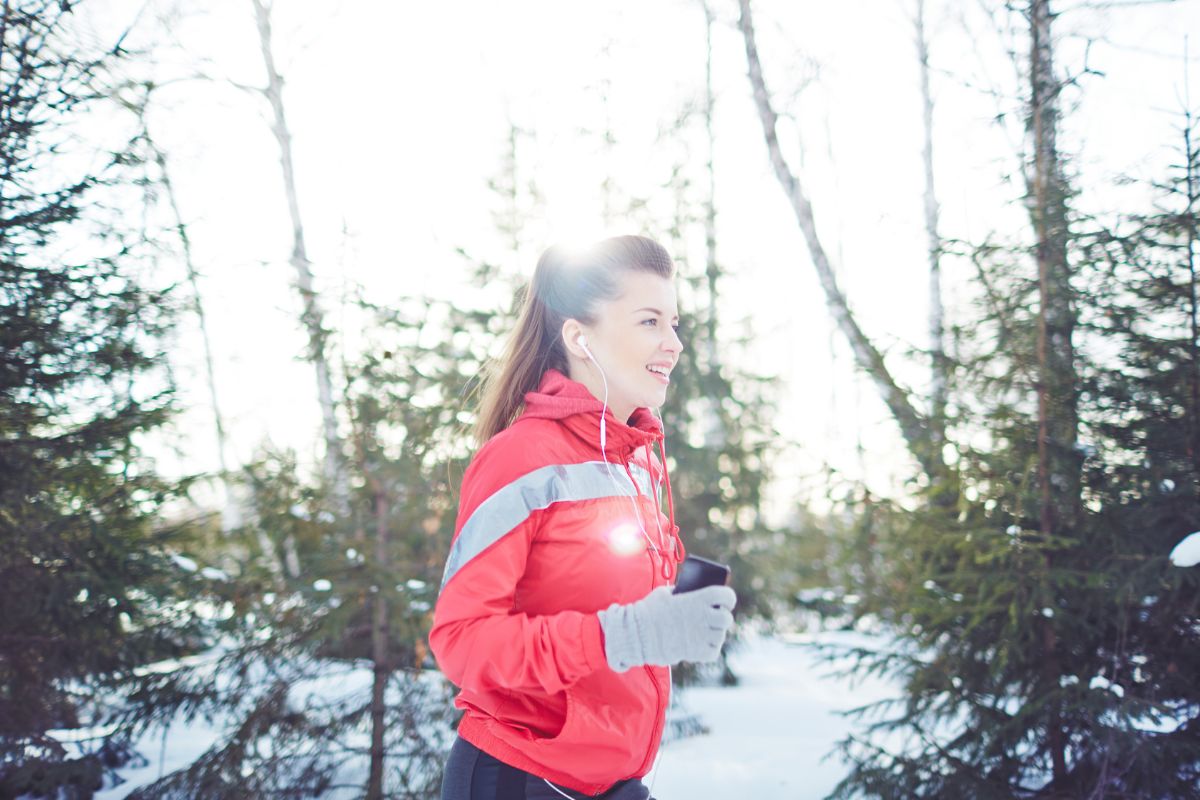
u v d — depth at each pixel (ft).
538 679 4.18
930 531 12.83
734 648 25.71
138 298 13.41
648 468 5.70
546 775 4.77
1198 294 11.89
